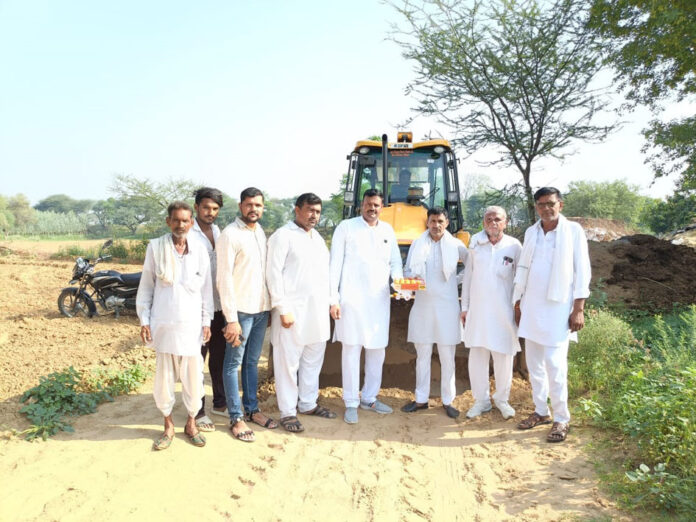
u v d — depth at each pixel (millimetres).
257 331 4547
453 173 7930
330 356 5980
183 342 3895
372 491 3678
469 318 4953
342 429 4711
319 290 4676
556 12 11352
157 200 24906
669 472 3576
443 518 3400
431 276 5047
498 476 3895
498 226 4746
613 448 4105
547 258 4449
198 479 3652
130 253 19766
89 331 7992
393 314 6191
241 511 3379
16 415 4398
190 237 4020
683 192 12055
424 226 7223
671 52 9258
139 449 3922
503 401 4961
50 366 5992
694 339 5426
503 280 4781
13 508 3146
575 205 50938
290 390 4652
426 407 5219
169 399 4008
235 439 4305
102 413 4633
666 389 4445
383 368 6105
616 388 5062
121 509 3219
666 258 10164
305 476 3861
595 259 9867
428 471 3988
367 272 4906
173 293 3885
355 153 8055
